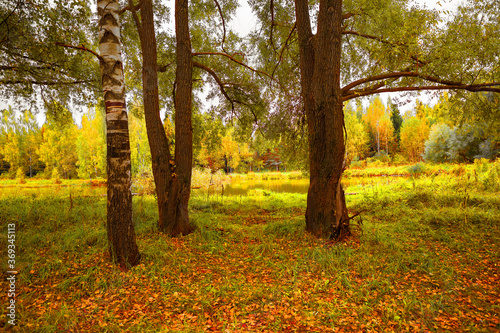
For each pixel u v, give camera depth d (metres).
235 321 2.86
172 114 10.45
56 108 9.82
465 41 6.49
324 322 2.88
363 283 3.68
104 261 4.20
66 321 2.79
